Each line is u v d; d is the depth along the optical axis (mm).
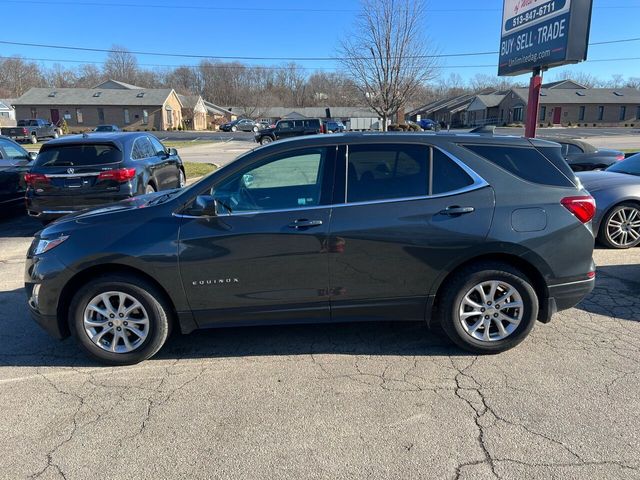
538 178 3582
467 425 2816
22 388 3328
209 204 3383
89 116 64125
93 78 105188
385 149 3562
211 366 3596
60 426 2891
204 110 80312
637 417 2855
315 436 2748
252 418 2932
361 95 27391
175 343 3990
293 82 107062
